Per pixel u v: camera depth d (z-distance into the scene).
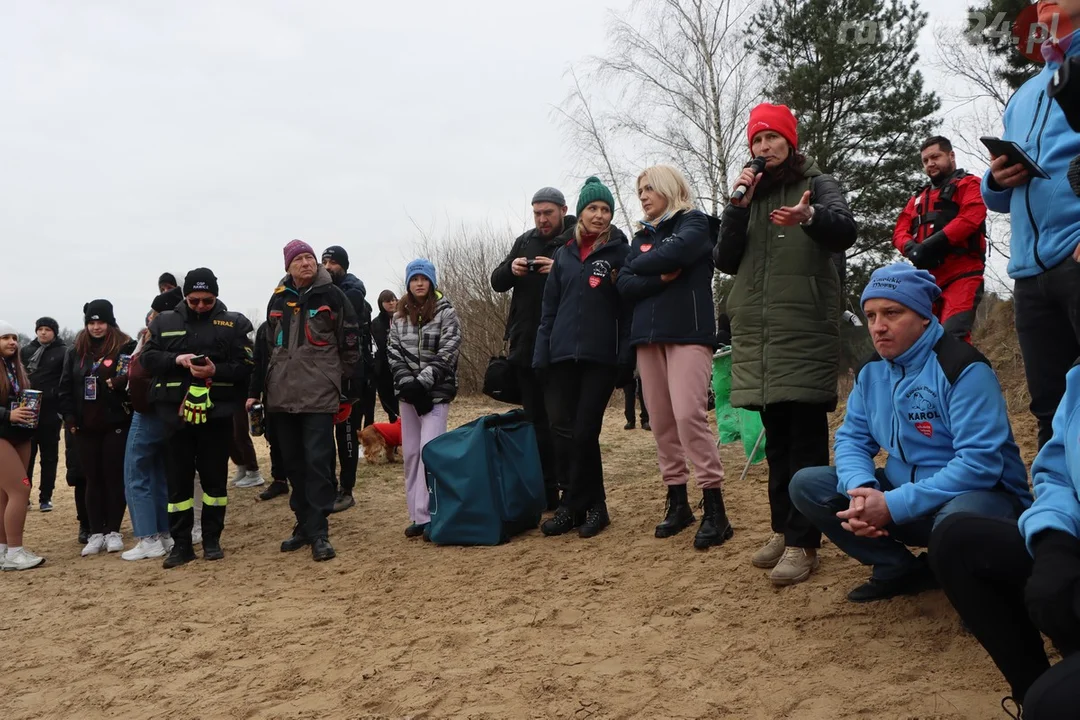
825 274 3.85
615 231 5.30
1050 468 2.23
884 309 3.04
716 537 4.55
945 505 2.85
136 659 3.90
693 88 20.06
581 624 3.72
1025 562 2.20
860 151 19.25
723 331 8.88
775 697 2.80
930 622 3.18
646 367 4.84
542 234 5.94
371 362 8.05
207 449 5.84
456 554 5.23
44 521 8.20
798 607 3.55
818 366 3.78
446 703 3.04
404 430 6.02
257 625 4.23
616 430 11.77
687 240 4.46
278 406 5.61
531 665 3.30
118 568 5.84
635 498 6.30
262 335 7.68
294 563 5.54
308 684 3.38
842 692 2.78
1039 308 2.99
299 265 5.65
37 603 5.07
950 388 2.95
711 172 20.22
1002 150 2.83
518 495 5.50
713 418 11.10
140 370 5.92
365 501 7.79
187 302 5.80
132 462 6.17
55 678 3.77
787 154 3.96
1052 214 2.85
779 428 4.01
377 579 4.84
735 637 3.36
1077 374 2.19
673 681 3.02
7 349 6.11
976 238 5.41
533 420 6.11
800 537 3.79
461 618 3.98
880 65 17.86
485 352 18.31
